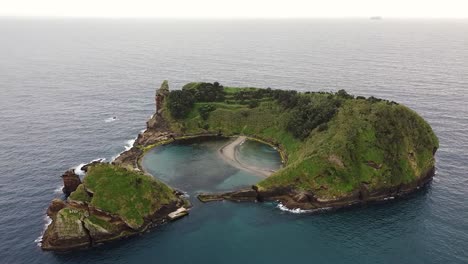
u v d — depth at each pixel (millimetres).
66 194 120688
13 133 174500
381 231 102062
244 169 138375
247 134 170000
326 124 142125
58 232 96250
